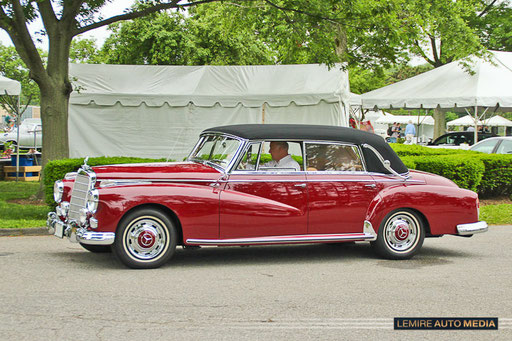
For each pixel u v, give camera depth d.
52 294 5.38
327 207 7.02
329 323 4.67
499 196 14.33
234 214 6.61
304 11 12.66
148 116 16.84
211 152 7.36
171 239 6.54
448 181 7.77
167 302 5.19
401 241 7.45
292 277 6.34
